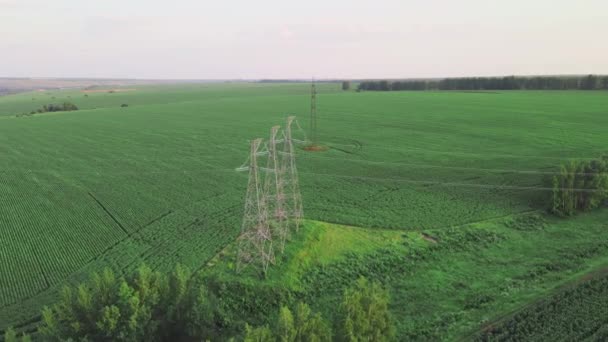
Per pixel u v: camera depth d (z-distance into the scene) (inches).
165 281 1171.3
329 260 1563.7
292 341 949.8
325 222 1886.1
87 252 1705.2
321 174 2672.2
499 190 2285.9
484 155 3029.0
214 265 1544.0
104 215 2085.4
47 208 2209.6
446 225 1878.7
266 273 1448.1
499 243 1742.1
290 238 1633.9
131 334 1051.3
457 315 1278.3
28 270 1567.4
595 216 1972.2
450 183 2422.5
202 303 1164.5
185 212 2075.5
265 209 1577.3
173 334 1167.6
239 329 1256.2
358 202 2160.4
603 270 1464.1
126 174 2800.2
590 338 1125.7
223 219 1964.8
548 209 2011.6
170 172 2817.4
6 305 1353.3
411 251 1656.0
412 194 2263.8
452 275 1518.2
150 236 1820.9
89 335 1042.1
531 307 1266.0
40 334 1171.3
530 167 2669.8
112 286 1131.9
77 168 2999.5
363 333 1019.3
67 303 1069.1
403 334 1216.2
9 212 2162.9
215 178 2650.1
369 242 1712.6
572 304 1273.4
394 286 1461.6
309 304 1363.2
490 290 1402.6
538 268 1524.4
